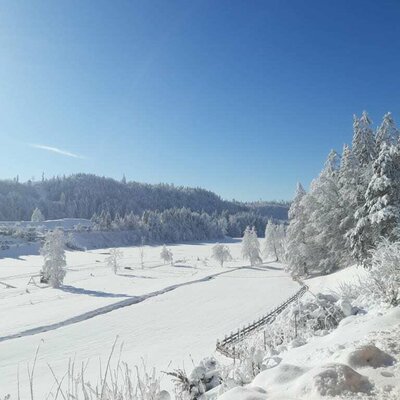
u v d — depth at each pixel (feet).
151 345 98.78
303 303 37.86
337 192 147.43
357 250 103.19
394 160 95.09
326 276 152.35
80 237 616.39
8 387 66.54
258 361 21.74
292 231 191.62
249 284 218.18
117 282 261.65
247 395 12.94
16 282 275.18
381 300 30.30
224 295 183.93
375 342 17.13
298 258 189.57
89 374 68.69
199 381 21.93
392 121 120.06
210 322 126.72
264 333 39.45
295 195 192.24
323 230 152.15
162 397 15.03
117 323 132.67
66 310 161.27
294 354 21.70
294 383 13.51
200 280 253.65
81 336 115.55
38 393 57.11
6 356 95.50
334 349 18.38
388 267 29.22
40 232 624.59
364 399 11.57
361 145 124.26
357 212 101.65
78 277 296.10
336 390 12.14
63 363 85.10
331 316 34.04
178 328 120.06
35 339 113.80
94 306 167.94
